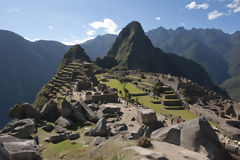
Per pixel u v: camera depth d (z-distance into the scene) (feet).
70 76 268.21
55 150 42.98
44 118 67.36
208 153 32.99
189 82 278.46
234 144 36.76
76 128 63.00
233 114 199.21
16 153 28.14
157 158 27.86
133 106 116.06
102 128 54.54
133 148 31.91
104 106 96.02
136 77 389.60
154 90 259.60
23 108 64.49
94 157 34.30
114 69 637.71
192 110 223.30
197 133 36.35
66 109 69.26
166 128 41.73
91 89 190.19
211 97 263.08
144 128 54.95
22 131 47.91
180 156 30.32
